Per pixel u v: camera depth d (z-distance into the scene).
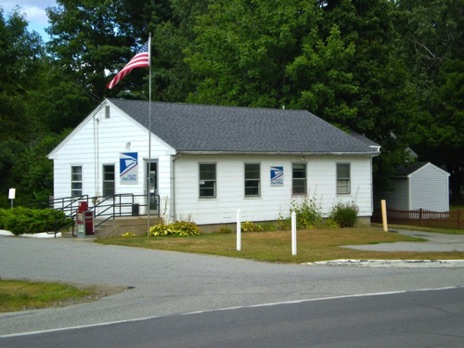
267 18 40.66
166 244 21.88
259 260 18.25
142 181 27.30
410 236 27.06
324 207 31.34
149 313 11.30
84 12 59.34
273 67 41.28
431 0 57.66
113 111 28.62
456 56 58.16
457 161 55.22
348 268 17.20
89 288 13.84
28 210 26.28
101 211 28.52
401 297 12.68
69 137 30.75
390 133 43.41
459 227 35.12
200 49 52.66
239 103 42.56
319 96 39.00
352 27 41.34
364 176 33.12
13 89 46.03
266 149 28.83
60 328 10.22
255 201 28.95
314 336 9.34
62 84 55.72
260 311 11.29
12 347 8.98
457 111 50.59
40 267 16.86
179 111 30.31
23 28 45.75
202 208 27.16
